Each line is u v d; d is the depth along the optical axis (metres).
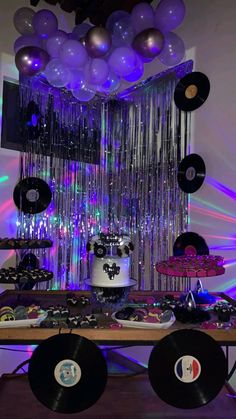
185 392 1.41
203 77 2.66
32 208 2.98
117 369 3.14
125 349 3.33
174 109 2.93
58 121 3.21
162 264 1.75
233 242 2.40
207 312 1.74
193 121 2.75
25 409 1.85
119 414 1.81
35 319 1.54
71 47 2.24
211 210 2.57
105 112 3.58
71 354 1.41
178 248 2.78
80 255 3.33
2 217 2.81
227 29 2.52
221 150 2.51
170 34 2.37
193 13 2.81
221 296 2.13
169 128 2.97
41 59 2.32
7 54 2.89
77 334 1.46
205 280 2.62
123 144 3.42
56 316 1.65
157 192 3.05
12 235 2.87
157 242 3.03
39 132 3.07
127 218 3.33
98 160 3.53
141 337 1.48
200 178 2.63
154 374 1.41
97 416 1.79
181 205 2.83
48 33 2.40
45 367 1.42
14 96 2.93
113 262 1.79
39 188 3.02
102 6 3.06
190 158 2.73
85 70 2.36
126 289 1.81
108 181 3.54
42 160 3.09
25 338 1.48
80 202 3.36
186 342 1.42
